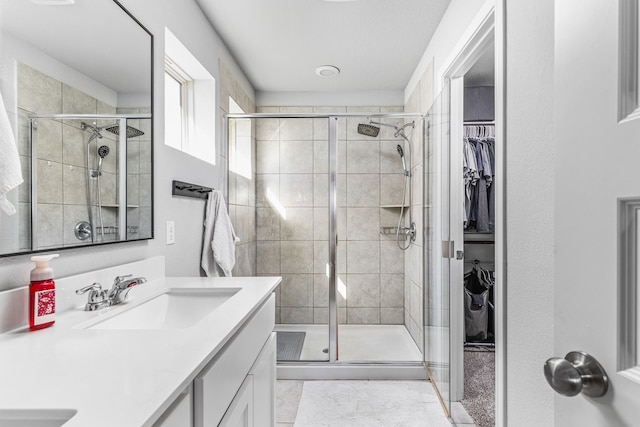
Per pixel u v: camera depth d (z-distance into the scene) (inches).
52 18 38.2
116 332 32.1
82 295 41.6
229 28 89.1
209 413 29.0
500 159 49.8
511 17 47.5
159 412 19.4
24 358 26.1
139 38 54.7
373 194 115.0
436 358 88.0
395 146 113.6
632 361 17.2
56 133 38.5
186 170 73.1
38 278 33.6
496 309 50.9
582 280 20.2
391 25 88.6
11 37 33.3
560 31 22.2
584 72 20.1
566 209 21.6
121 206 49.8
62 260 39.8
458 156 84.0
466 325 121.7
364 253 116.6
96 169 44.8
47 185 37.2
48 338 30.5
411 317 112.7
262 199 106.4
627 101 17.4
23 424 18.9
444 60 83.3
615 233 17.9
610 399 18.1
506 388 48.8
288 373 97.3
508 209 48.4
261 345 49.3
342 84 128.6
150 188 57.4
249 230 105.5
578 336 20.5
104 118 46.4
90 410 18.9
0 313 31.3
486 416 76.9
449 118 77.3
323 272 105.1
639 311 16.9
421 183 103.5
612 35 18.1
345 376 97.1
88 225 43.2
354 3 79.0
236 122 104.7
